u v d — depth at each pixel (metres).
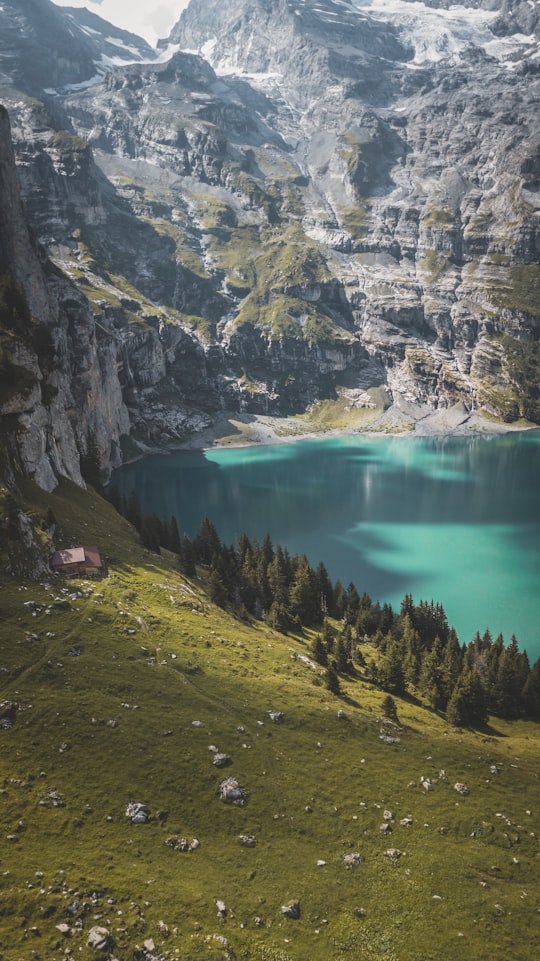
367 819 60.88
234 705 75.94
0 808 50.94
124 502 184.88
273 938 45.53
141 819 53.97
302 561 147.38
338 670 103.75
